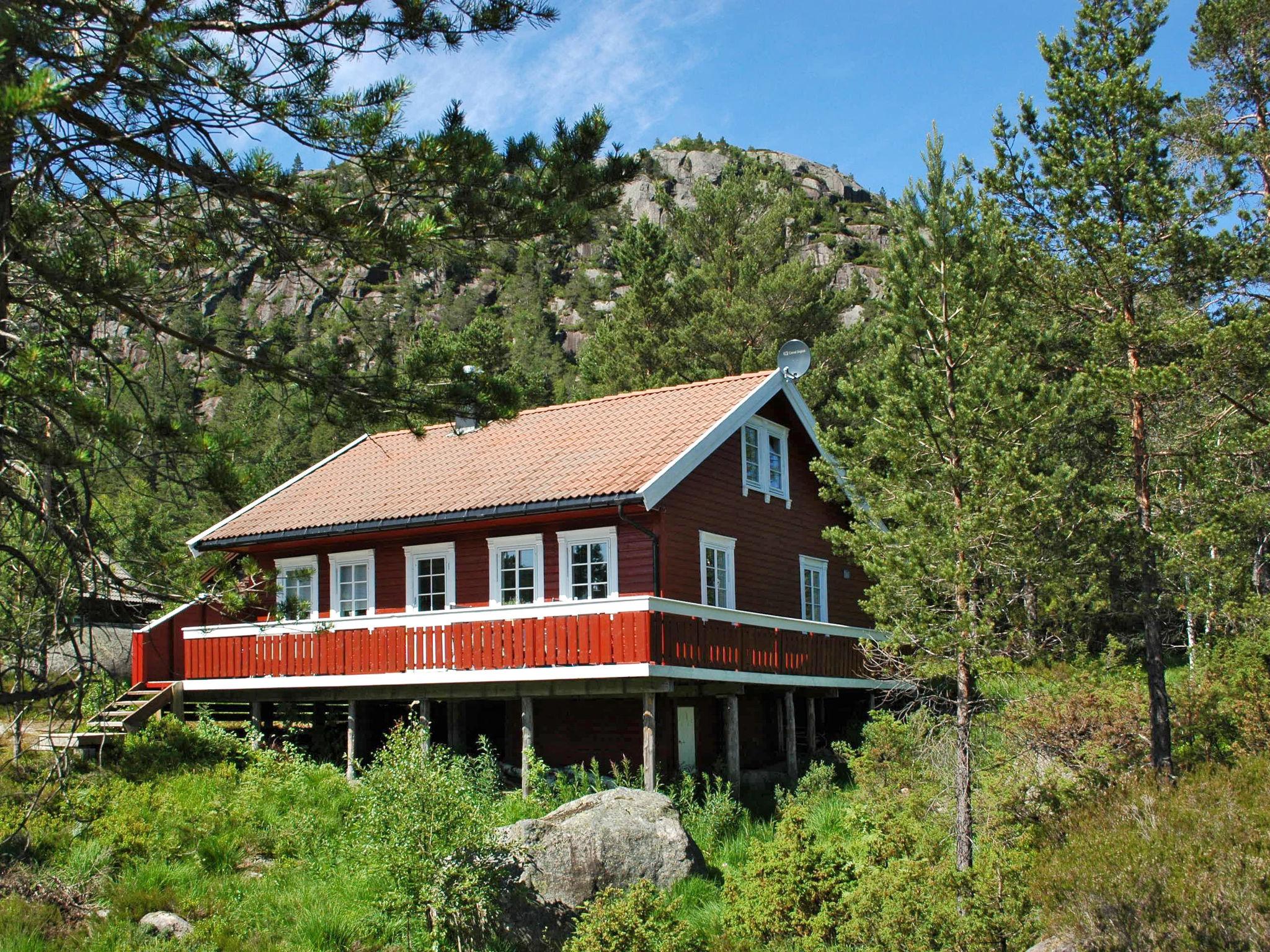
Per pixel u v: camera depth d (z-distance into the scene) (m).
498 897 12.88
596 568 19.41
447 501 20.36
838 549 15.52
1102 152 17.06
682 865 14.21
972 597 13.87
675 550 19.52
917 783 15.59
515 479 20.48
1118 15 17.48
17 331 7.46
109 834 14.20
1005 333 17.28
